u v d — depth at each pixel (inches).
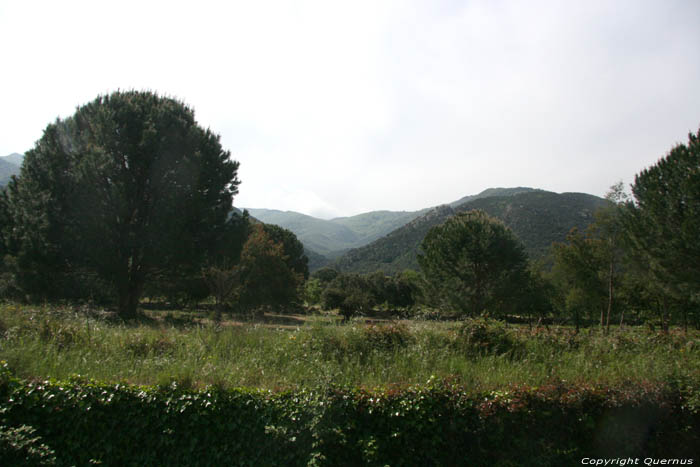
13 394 146.0
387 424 158.9
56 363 195.0
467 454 162.2
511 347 287.4
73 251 672.4
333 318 347.9
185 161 730.2
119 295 717.9
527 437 165.2
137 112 736.3
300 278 1336.1
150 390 157.6
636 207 751.7
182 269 771.4
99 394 153.0
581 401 174.1
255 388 168.7
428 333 297.4
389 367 224.4
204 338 289.0
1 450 125.9
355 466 152.3
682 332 363.9
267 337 297.9
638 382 196.1
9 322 274.2
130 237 693.9
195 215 745.0
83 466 145.3
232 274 732.0
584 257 1002.1
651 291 880.3
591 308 1064.8
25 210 697.6
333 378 169.9
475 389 175.6
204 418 153.2
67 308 356.8
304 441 151.6
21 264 685.9
